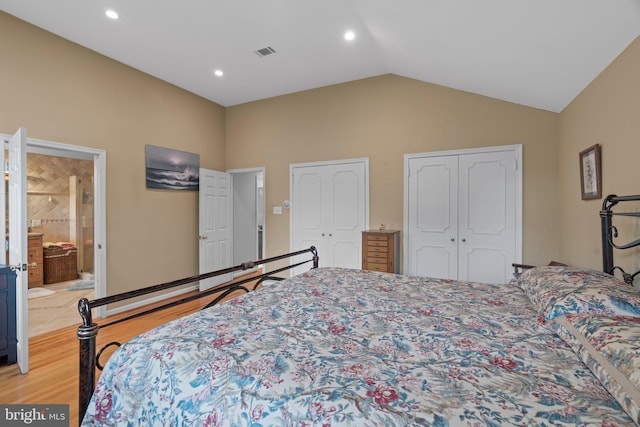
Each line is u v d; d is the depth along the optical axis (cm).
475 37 234
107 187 348
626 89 185
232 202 521
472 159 355
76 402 196
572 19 175
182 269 441
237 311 150
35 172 515
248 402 84
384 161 399
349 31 293
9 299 242
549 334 122
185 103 443
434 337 120
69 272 520
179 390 94
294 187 457
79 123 322
